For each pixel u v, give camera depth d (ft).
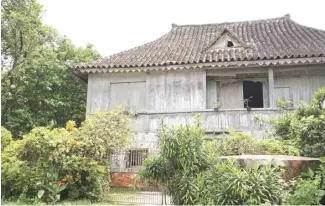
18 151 31.83
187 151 23.39
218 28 63.82
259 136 41.16
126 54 53.88
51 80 63.05
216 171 21.97
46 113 63.46
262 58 43.60
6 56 55.42
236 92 50.26
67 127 35.88
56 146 31.42
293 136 35.37
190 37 60.44
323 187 21.99
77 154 31.96
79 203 29.58
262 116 43.21
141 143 45.70
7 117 57.82
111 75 50.60
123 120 35.76
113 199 32.07
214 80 50.60
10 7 52.06
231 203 19.76
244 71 47.26
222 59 44.75
